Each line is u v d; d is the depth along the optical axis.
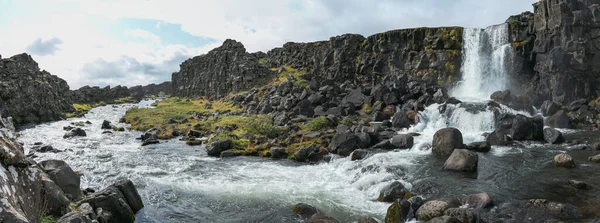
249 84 71.50
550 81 39.84
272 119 41.81
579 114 34.91
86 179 21.34
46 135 40.25
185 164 25.23
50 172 13.77
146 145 33.75
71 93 85.75
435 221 12.80
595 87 38.12
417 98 43.75
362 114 41.16
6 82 48.66
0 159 8.34
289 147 28.48
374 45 60.53
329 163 24.67
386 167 21.33
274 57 89.12
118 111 76.62
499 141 26.83
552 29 41.28
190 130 38.56
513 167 21.11
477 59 49.91
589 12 39.25
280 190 18.98
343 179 20.95
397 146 27.16
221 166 24.58
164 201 17.38
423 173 20.52
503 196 16.33
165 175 22.27
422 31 55.34
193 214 15.83
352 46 63.91
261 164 25.05
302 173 22.42
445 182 18.61
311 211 15.52
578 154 23.64
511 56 46.34
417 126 34.94
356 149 25.77
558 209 14.15
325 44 74.62
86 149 31.33
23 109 50.66
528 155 23.77
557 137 27.06
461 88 50.47
